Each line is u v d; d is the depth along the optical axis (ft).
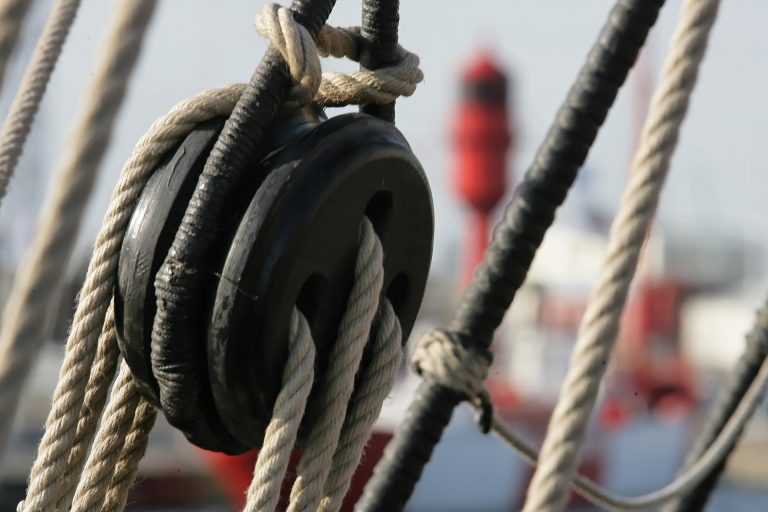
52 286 9.88
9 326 9.84
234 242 6.60
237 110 6.75
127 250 6.88
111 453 7.47
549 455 7.54
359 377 7.59
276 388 6.86
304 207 6.69
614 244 7.92
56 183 10.08
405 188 7.50
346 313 7.22
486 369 7.31
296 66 6.70
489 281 7.30
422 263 8.00
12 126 10.48
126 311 6.90
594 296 7.85
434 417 7.33
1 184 10.33
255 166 6.85
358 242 7.23
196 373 6.75
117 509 7.72
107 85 9.86
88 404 7.45
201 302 6.64
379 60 7.63
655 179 7.98
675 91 8.10
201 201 6.63
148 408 7.66
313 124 7.32
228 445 7.42
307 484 7.14
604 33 7.40
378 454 35.65
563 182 7.27
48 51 10.70
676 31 8.25
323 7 7.10
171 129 6.99
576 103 7.32
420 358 7.35
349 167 6.91
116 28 9.89
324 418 7.19
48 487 7.20
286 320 6.75
